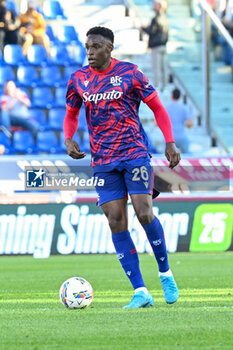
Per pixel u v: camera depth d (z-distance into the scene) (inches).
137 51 2231.8
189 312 650.2
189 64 2084.2
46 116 2169.0
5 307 738.2
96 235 1549.0
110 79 697.0
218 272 1224.2
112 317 620.7
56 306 740.0
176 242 1549.0
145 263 1444.4
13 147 2049.7
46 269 1352.1
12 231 1528.1
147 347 472.4
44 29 2315.5
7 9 2247.8
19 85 2223.2
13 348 474.9
